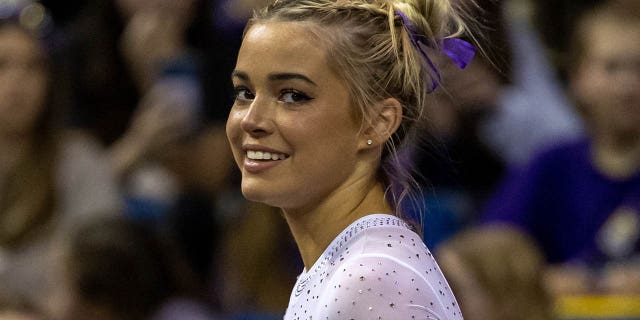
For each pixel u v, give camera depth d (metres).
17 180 9.17
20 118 9.19
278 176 3.82
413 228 4.14
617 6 9.04
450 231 9.64
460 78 10.16
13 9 9.45
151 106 10.82
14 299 7.70
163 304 7.62
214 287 9.92
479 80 10.32
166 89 10.89
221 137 10.85
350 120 3.86
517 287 7.29
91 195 9.34
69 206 9.27
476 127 10.27
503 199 9.24
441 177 9.84
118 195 9.58
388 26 3.98
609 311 7.91
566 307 7.99
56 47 10.73
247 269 9.56
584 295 8.20
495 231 7.75
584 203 8.92
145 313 7.45
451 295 3.83
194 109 10.95
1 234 9.02
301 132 3.79
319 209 3.94
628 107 8.73
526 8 11.05
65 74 9.80
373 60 3.90
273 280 9.50
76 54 11.07
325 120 3.80
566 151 9.09
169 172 10.59
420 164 9.73
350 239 3.84
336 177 3.88
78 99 10.91
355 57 3.86
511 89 10.59
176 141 10.70
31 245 9.02
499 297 7.26
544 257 9.08
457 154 10.13
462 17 4.55
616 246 8.56
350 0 3.98
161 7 11.30
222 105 10.98
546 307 7.41
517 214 9.10
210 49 11.33
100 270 7.27
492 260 7.32
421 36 4.11
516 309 7.27
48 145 9.36
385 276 3.63
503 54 4.95
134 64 11.15
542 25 11.08
